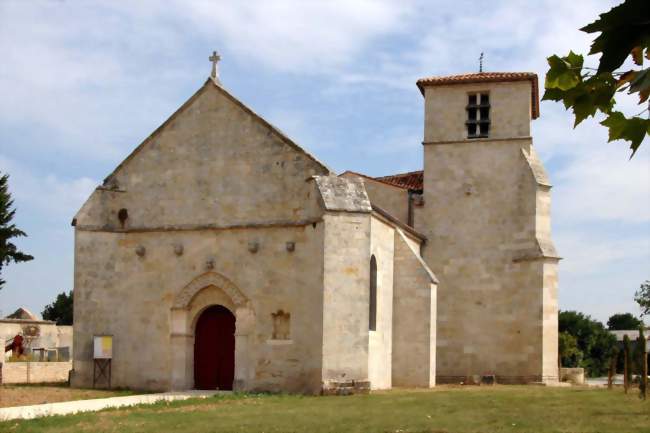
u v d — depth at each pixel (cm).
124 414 2334
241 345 3353
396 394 3008
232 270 3425
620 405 2400
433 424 1978
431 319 3744
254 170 3462
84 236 3562
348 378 3081
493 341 4297
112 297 3562
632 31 441
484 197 4459
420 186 4769
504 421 2016
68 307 11562
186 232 3519
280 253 3362
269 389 3284
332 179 3272
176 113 3612
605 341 10906
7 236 6806
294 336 3281
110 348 3506
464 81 4578
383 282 3622
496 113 4538
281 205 3394
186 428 1994
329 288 3111
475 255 4412
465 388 3588
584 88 517
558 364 4456
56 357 5722
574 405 2412
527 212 4356
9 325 6075
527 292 4256
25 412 2420
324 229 3139
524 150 4459
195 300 3497
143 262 3562
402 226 4000
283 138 3428
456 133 4578
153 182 3606
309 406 2512
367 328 3133
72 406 2630
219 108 3559
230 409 2441
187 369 3444
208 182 3528
